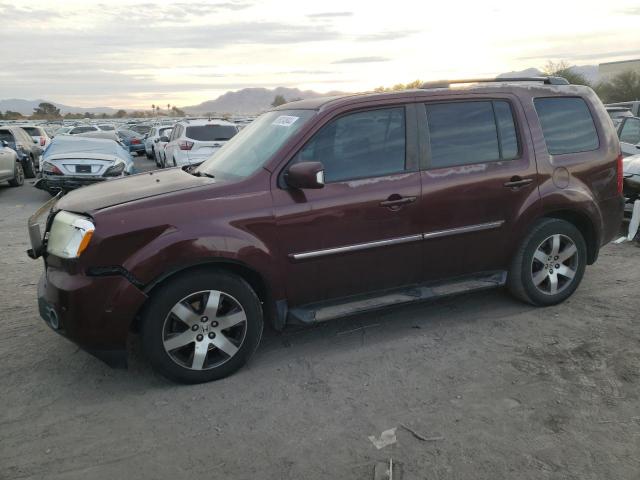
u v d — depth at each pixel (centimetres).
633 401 344
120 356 365
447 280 456
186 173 455
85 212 361
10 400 360
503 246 465
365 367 396
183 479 281
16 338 454
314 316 404
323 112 407
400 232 421
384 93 428
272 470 287
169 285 361
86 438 318
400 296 436
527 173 463
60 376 392
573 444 303
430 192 426
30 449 307
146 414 342
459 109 447
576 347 419
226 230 368
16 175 1558
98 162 1212
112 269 349
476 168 444
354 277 415
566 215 497
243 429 324
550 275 491
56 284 359
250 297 382
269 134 434
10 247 771
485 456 294
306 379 381
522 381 371
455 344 429
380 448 302
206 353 376
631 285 556
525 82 495
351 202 401
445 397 354
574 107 500
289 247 388
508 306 503
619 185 520
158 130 2430
